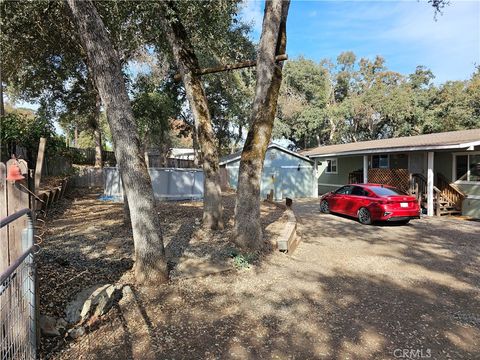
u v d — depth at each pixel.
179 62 7.71
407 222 10.71
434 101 27.84
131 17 7.98
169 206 11.24
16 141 9.26
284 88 27.11
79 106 21.11
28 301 2.62
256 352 3.11
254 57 11.39
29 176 2.80
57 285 4.04
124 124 4.36
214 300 4.20
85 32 4.16
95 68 4.25
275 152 19.56
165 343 3.21
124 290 4.20
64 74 13.37
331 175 21.89
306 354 3.10
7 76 11.35
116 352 3.03
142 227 4.45
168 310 3.88
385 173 15.51
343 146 20.84
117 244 5.93
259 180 6.24
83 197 13.81
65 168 15.91
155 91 21.95
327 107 33.81
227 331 3.48
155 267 4.48
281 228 8.23
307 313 3.93
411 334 3.48
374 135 33.22
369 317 3.85
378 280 5.12
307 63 31.30
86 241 6.16
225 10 7.80
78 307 3.48
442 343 3.32
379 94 29.05
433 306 4.18
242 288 4.61
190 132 32.66
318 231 9.09
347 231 9.16
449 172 13.57
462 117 25.05
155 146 31.22
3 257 2.44
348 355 3.09
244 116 26.70
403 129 28.44
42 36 8.80
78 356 2.94
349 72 36.22
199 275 4.88
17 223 2.56
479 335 3.48
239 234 6.18
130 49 10.09
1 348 2.28
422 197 13.71
